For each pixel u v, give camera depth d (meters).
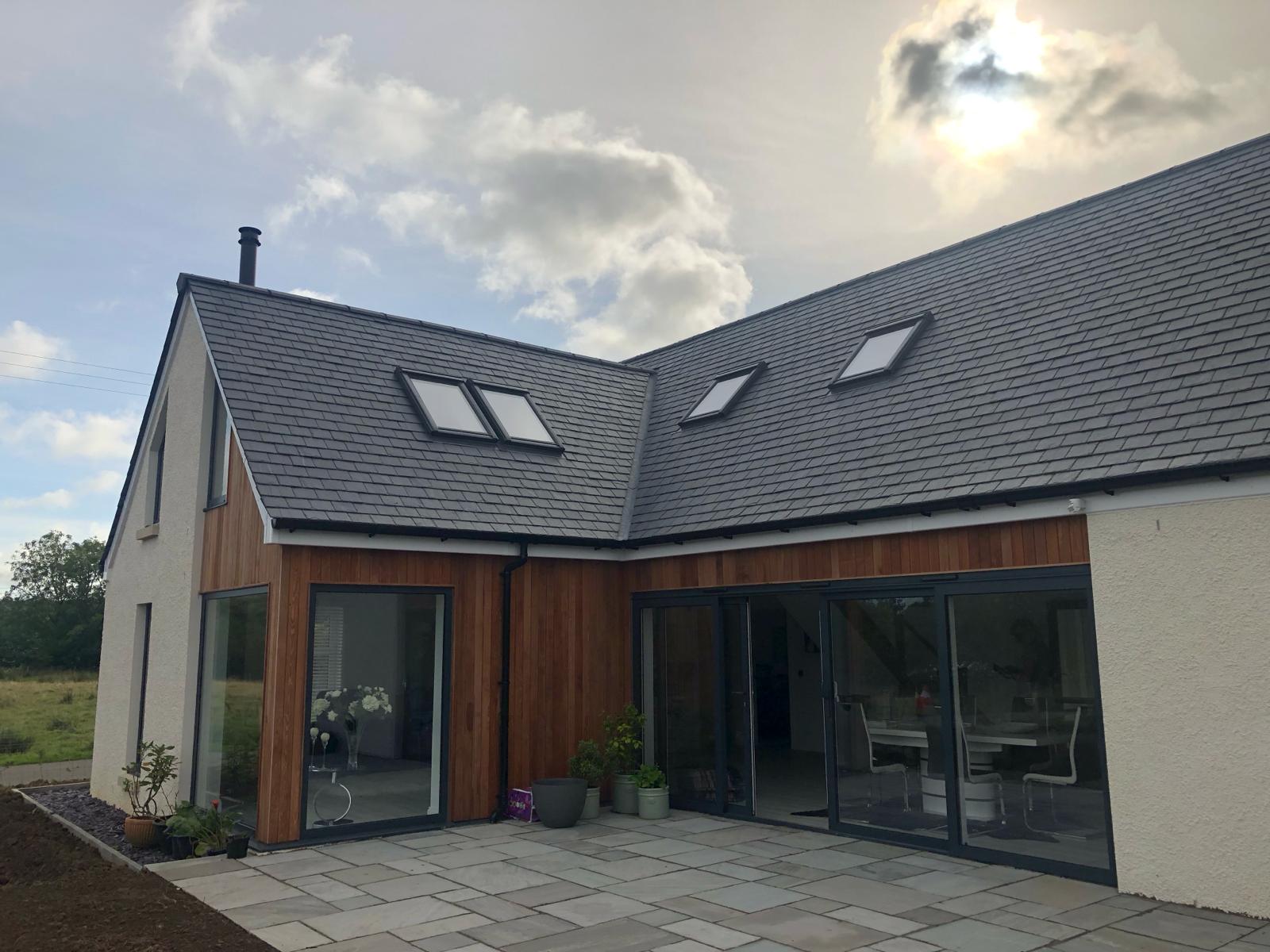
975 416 7.80
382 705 8.43
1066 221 9.73
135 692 10.89
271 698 7.74
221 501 9.27
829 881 6.48
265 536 7.72
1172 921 5.33
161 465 11.30
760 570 8.85
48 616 38.91
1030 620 6.70
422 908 5.90
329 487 8.34
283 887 6.46
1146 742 5.89
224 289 10.39
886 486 7.73
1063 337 7.94
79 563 46.47
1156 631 5.89
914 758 7.50
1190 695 5.70
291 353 10.00
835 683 8.21
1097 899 5.84
